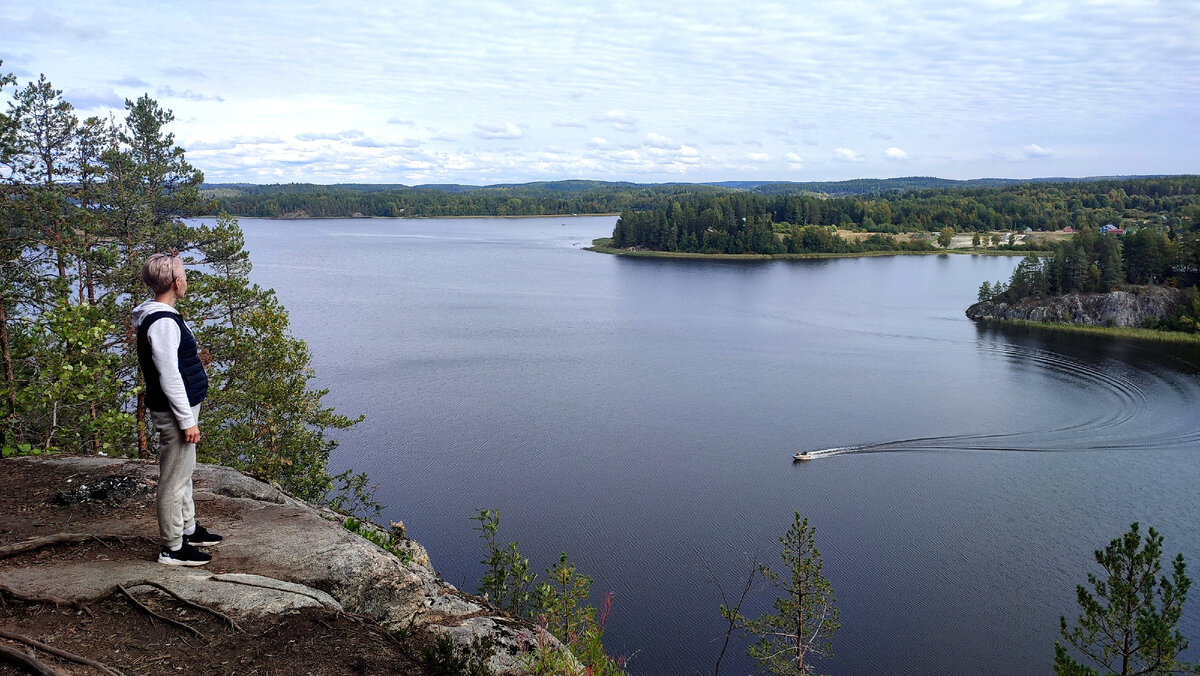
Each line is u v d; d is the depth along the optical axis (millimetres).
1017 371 83000
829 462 53500
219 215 25906
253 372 22469
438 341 91875
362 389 68312
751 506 44969
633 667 29156
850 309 125375
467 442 54469
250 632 5117
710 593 34656
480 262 186125
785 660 23250
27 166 23219
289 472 22703
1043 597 35562
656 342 95688
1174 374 82438
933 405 69062
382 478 47219
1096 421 64750
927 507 45844
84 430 12203
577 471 49594
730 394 71375
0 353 16250
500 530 40375
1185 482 50781
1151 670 17328
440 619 6535
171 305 5648
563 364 81562
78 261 22172
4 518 6488
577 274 166250
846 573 37344
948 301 134625
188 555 5816
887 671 29875
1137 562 17750
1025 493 48594
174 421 5602
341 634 5375
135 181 24938
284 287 136375
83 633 4848
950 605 34625
